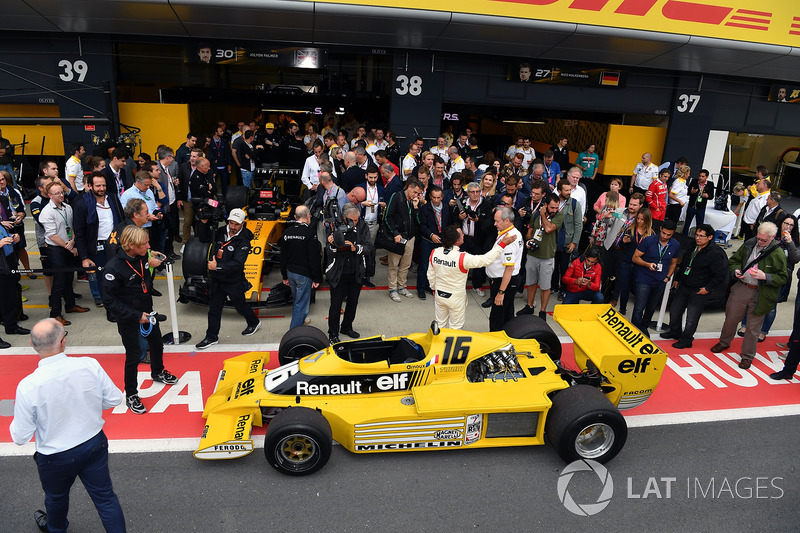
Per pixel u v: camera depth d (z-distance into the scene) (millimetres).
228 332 7820
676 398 6586
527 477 5195
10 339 7406
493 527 4602
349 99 14961
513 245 7227
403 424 5195
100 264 8211
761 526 4730
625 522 4711
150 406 6047
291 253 7164
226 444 5000
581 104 14617
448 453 5504
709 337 8281
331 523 4598
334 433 5340
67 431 3857
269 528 4527
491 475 5207
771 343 8172
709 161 16375
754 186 13719
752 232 11758
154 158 14242
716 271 7375
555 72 14016
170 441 5527
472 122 20078
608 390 5652
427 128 14023
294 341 6293
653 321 8727
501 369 5637
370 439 5223
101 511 4133
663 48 12766
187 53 12781
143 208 6535
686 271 7629
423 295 9258
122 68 13266
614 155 15898
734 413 6336
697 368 7312
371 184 9594
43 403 3740
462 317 6742
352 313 7668
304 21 11734
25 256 9203
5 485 4926
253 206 10070
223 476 5109
